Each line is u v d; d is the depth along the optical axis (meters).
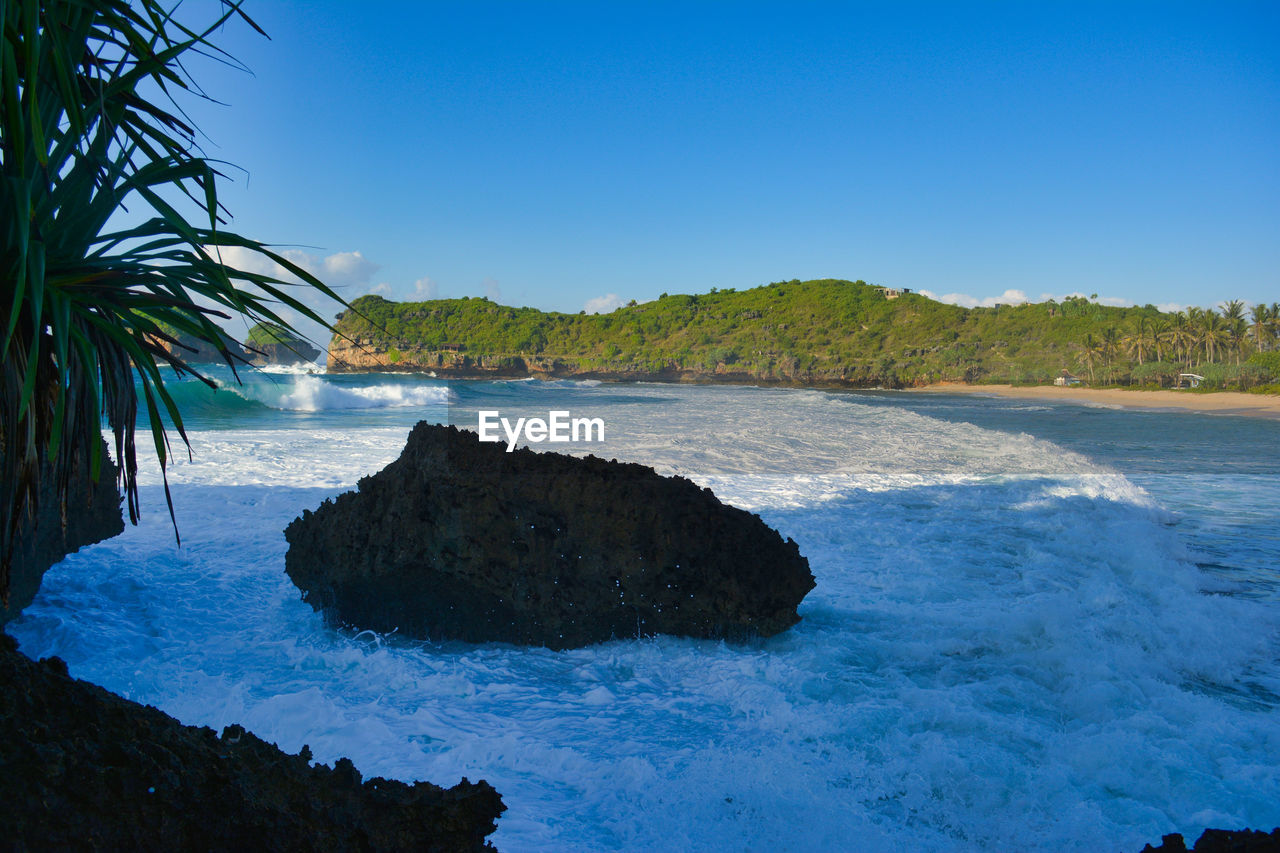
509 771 2.68
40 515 4.32
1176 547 6.77
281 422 20.62
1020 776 2.62
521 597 4.23
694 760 2.75
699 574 4.30
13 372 2.67
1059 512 8.19
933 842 2.25
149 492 8.65
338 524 4.49
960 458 12.54
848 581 5.50
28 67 2.27
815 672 3.75
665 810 2.38
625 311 108.19
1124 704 3.34
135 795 1.27
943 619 4.54
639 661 4.00
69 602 4.70
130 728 1.36
